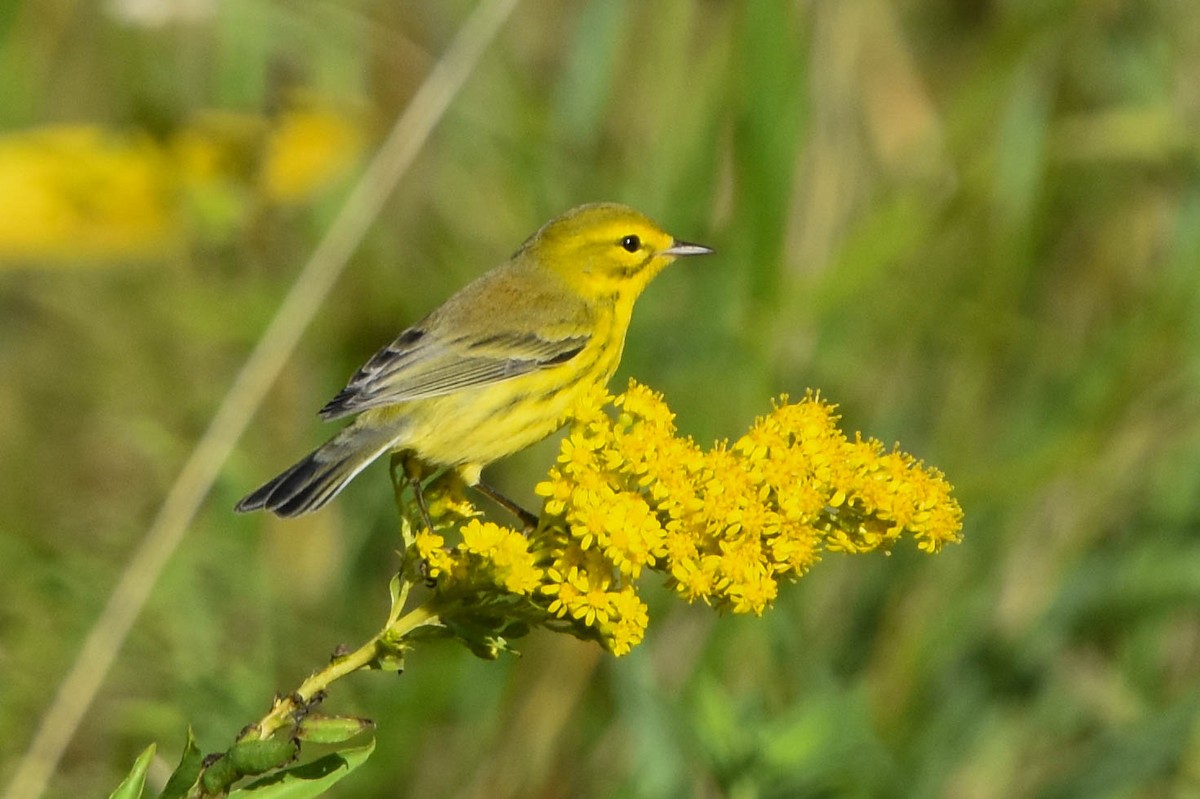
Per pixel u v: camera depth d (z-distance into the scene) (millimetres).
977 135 12617
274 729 6305
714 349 11617
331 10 12375
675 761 10125
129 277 13047
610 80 12555
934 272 12594
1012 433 12719
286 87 12781
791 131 11211
